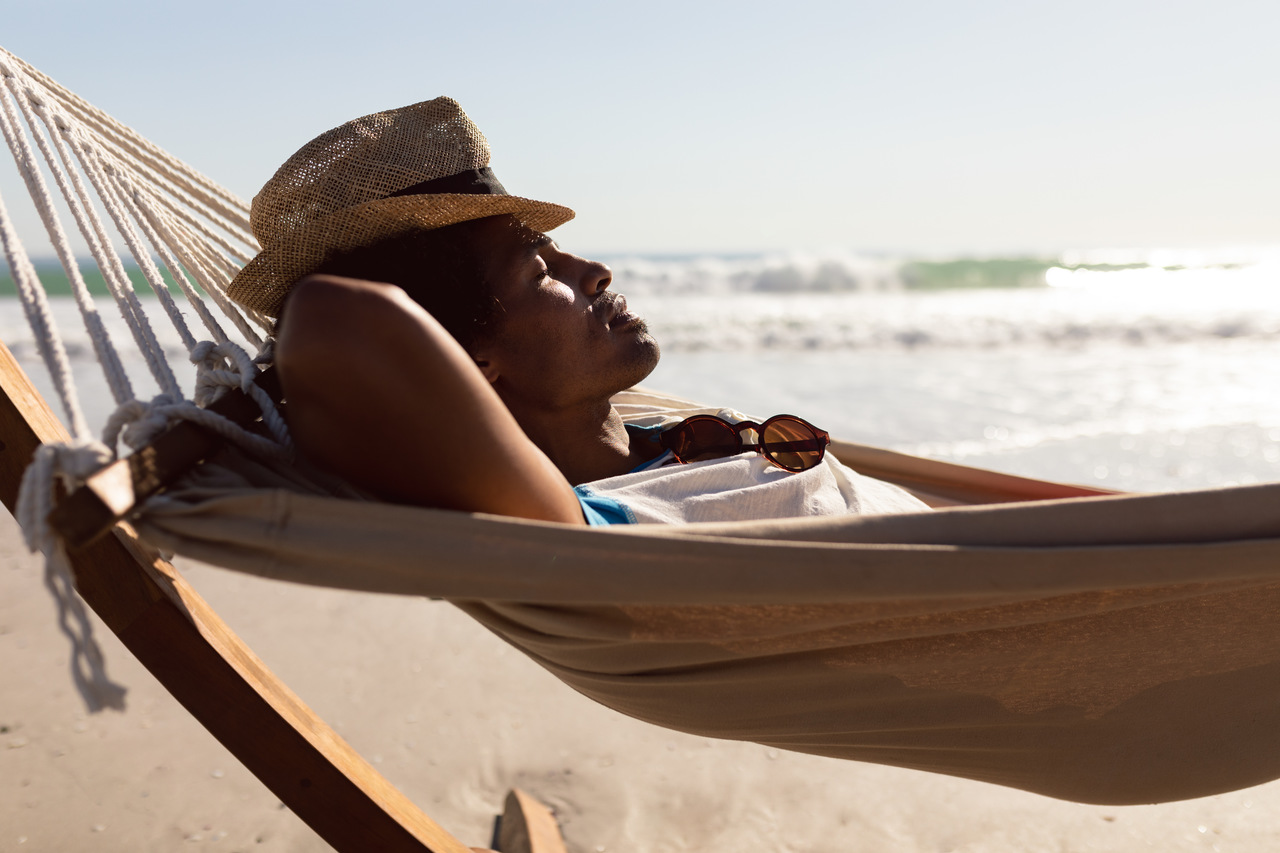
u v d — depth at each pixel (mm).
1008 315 13914
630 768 2330
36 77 1551
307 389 847
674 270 20391
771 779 2275
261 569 809
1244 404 6949
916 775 2285
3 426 976
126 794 2162
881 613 997
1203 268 33031
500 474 906
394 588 833
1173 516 958
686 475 1352
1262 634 1130
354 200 1281
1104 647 1115
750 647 1064
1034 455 5516
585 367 1416
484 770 2322
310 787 1060
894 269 21312
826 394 7621
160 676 998
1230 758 1239
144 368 8133
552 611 1015
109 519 680
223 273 1667
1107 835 2016
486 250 1357
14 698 2598
